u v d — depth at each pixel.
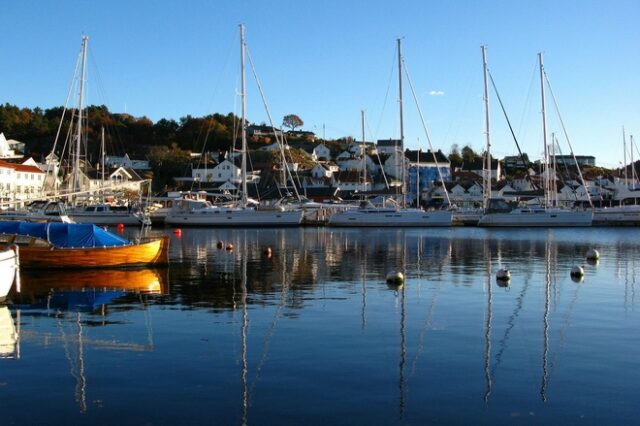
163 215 82.94
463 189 147.12
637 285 25.38
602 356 14.26
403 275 28.36
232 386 12.07
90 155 174.50
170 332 16.56
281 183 130.38
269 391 11.79
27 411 10.77
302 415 10.62
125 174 142.75
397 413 10.73
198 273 29.41
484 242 52.06
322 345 15.19
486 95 84.06
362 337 16.03
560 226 81.44
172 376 12.67
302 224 84.31
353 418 10.50
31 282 25.75
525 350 14.80
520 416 10.62
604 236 61.19
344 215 81.44
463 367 13.39
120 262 30.38
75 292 23.27
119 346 15.05
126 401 11.25
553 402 11.27
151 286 24.98
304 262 35.00
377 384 12.23
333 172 167.88
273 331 16.70
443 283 25.98
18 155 163.50
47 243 29.03
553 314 19.16
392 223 80.94
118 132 195.38
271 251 42.31
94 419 10.43
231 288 24.52
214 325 17.45
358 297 22.34
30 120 194.75
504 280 26.70
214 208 80.50
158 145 195.38
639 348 14.98
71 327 17.17
